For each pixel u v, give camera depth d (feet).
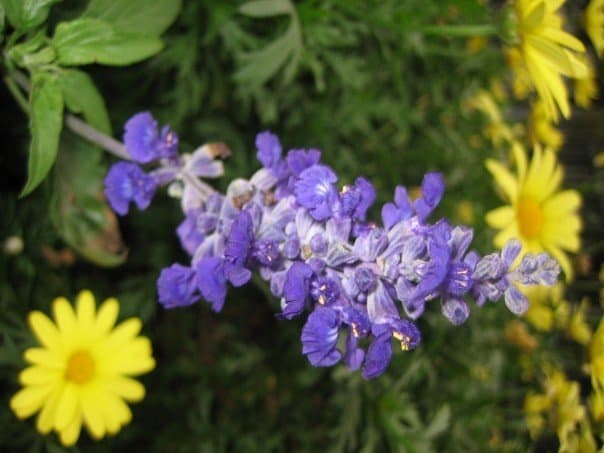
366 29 1.21
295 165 0.65
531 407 1.20
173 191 0.77
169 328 1.26
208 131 1.20
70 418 0.87
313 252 0.61
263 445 1.28
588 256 1.43
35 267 1.08
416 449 1.12
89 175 0.89
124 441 1.17
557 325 1.23
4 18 0.74
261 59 1.04
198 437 1.25
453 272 0.58
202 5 1.11
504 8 0.86
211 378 1.30
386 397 1.16
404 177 1.37
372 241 0.60
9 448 1.03
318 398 1.32
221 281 0.68
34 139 0.73
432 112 1.40
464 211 1.33
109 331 0.90
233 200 0.69
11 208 1.04
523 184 1.07
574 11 1.22
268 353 1.32
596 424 1.03
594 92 1.30
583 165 1.64
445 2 1.17
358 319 0.58
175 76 1.18
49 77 0.76
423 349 1.24
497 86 1.46
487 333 1.29
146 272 1.22
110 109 1.12
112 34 0.75
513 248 0.60
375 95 1.33
